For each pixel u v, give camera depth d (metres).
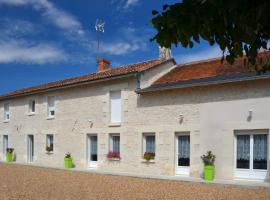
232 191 11.38
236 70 14.76
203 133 14.56
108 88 18.27
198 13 2.58
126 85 17.44
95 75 20.02
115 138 18.17
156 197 10.38
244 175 13.55
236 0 2.50
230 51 2.88
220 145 14.07
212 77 14.87
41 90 21.81
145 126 16.56
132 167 16.92
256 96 13.27
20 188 12.12
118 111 17.98
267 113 12.97
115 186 12.66
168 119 15.75
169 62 18.50
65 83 20.47
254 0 2.55
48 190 11.71
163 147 15.84
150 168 16.22
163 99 16.02
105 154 18.17
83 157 19.38
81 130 19.59
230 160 13.79
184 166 15.32
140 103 16.86
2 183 13.42
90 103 19.22
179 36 2.74
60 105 21.08
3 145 26.08
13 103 25.22
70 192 11.30
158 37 2.78
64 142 20.62
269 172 12.82
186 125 15.12
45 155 21.91
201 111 14.70
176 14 2.61
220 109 14.17
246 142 13.63
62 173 17.16
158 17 2.68
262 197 10.21
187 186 12.57
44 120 22.16
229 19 2.65
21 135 24.19
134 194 10.91
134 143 16.94
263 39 2.90
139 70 16.61
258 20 2.61
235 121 13.74
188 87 14.96
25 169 19.09
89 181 14.09
